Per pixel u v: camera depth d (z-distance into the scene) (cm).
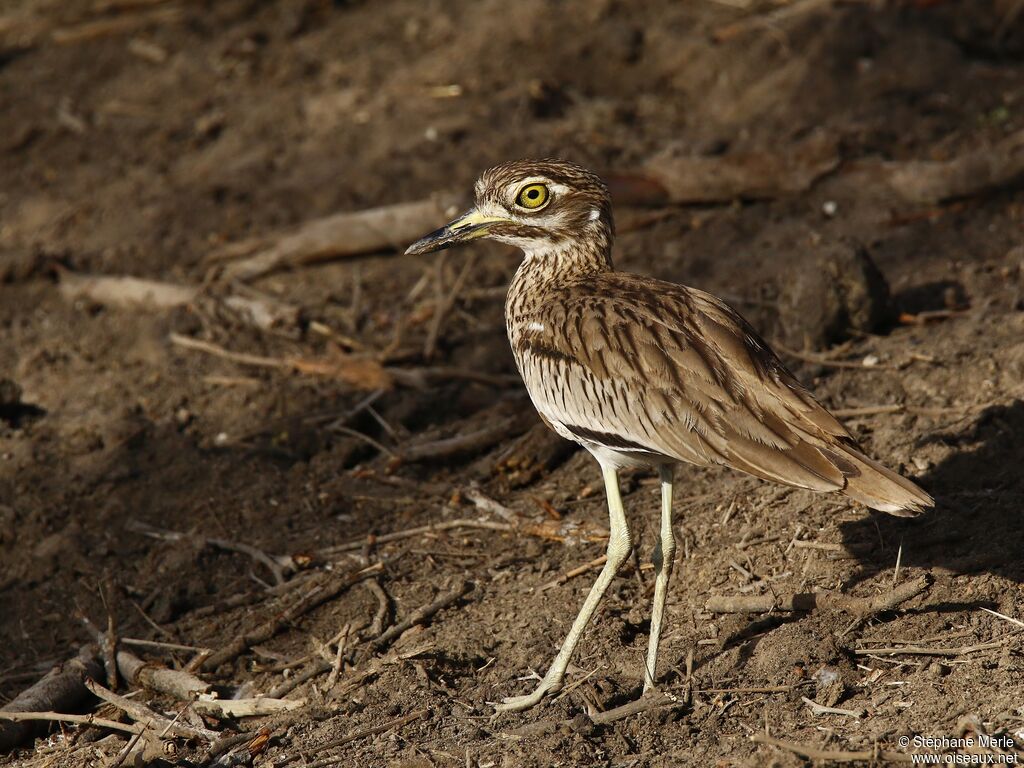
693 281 1362
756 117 1612
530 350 892
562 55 1780
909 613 856
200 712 920
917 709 765
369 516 1119
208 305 1428
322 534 1098
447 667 915
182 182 1677
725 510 1010
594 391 840
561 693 858
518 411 1219
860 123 1533
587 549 1015
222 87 1861
